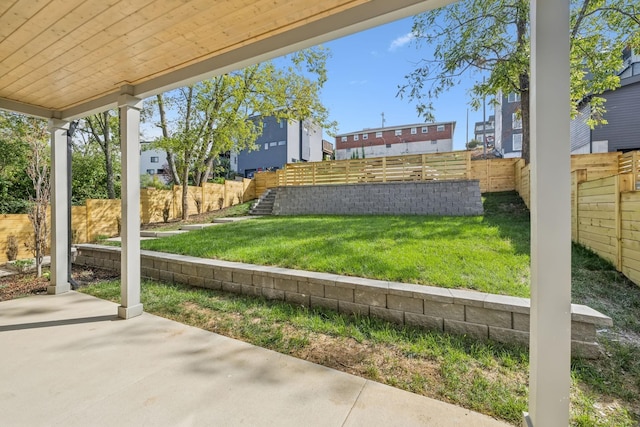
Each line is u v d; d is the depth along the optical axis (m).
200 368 2.23
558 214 1.44
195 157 10.71
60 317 3.25
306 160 27.00
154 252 5.11
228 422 1.69
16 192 9.80
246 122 11.41
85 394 1.94
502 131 19.84
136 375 2.15
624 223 3.57
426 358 2.30
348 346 2.51
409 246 4.55
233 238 6.07
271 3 2.09
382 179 10.71
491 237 4.94
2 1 2.01
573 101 8.55
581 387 1.93
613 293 3.24
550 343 1.46
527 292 2.85
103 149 12.70
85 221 8.06
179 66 2.96
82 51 2.67
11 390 1.99
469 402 1.82
